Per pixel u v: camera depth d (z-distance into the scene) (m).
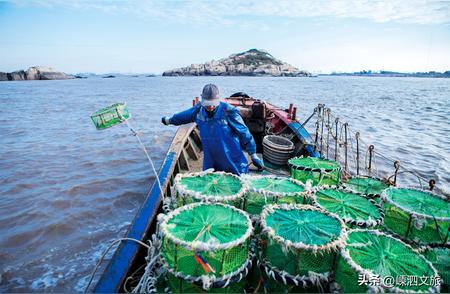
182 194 3.51
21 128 18.80
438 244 3.28
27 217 7.85
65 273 5.93
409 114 28.05
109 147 14.31
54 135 16.91
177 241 2.63
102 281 3.48
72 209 8.24
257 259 3.07
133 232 4.28
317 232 2.88
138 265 3.98
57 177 10.45
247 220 2.99
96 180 10.14
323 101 39.59
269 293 2.94
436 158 13.35
